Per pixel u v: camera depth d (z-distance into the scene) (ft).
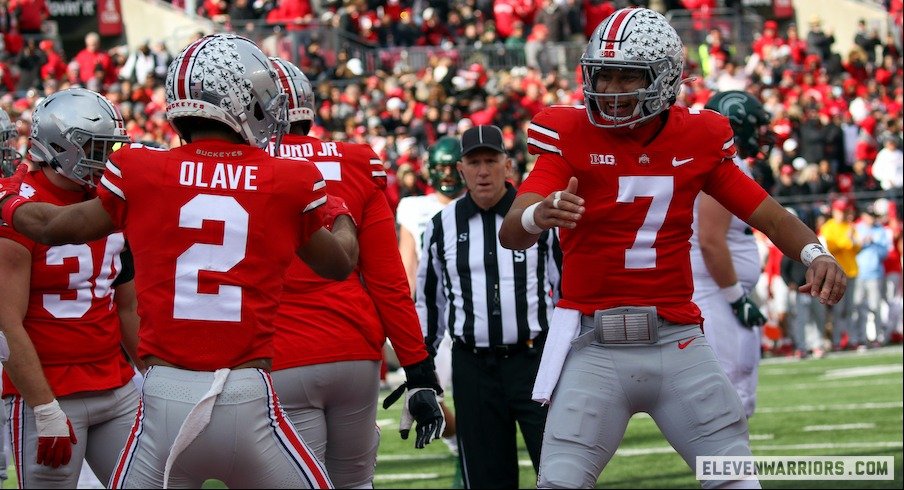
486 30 162.71
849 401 74.49
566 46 153.48
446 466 57.98
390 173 111.55
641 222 29.09
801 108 140.77
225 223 26.05
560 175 28.94
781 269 102.58
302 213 26.71
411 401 34.12
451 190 52.80
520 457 59.88
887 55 174.09
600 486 51.13
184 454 25.66
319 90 129.80
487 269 39.75
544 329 39.60
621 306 29.37
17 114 108.68
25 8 149.38
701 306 44.55
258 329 26.20
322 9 156.56
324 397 32.22
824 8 189.37
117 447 33.71
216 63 26.53
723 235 43.78
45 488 32.71
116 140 32.76
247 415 25.81
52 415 31.30
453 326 40.22
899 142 132.05
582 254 29.55
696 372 29.27
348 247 28.55
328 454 33.27
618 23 28.48
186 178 26.20
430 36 162.30
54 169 32.65
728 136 29.45
